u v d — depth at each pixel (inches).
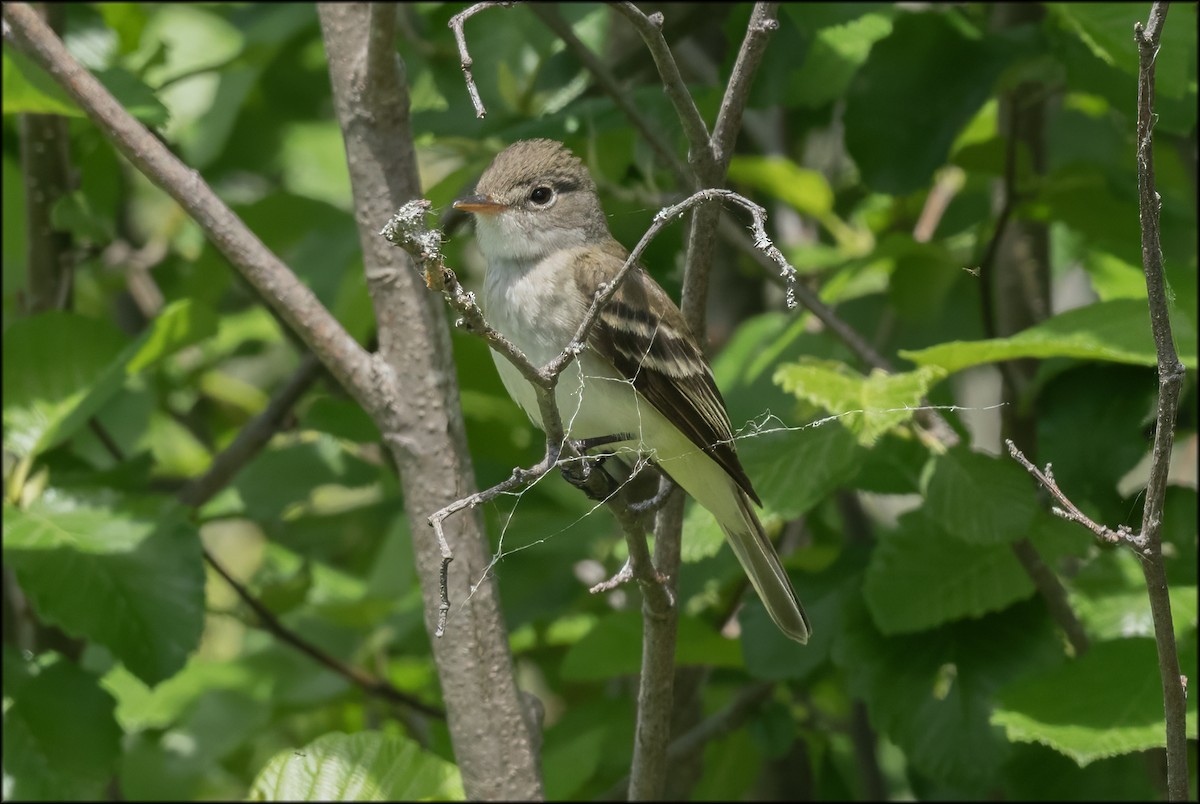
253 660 472.4
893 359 497.0
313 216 488.7
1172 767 212.8
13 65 372.2
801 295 388.8
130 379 473.7
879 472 370.3
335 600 482.0
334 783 331.9
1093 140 564.1
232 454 446.0
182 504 387.5
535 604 451.2
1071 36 396.2
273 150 616.4
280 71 599.5
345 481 482.9
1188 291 393.7
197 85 612.7
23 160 445.4
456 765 343.6
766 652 391.5
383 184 323.3
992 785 360.5
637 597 468.1
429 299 323.9
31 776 364.5
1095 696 323.0
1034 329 334.3
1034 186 434.6
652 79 481.4
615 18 510.3
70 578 351.6
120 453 464.1
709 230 263.3
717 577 406.0
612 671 402.3
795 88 426.0
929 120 406.6
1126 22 363.6
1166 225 456.4
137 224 646.5
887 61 410.3
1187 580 372.2
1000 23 453.1
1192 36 361.7
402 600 465.7
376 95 320.2
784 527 494.6
